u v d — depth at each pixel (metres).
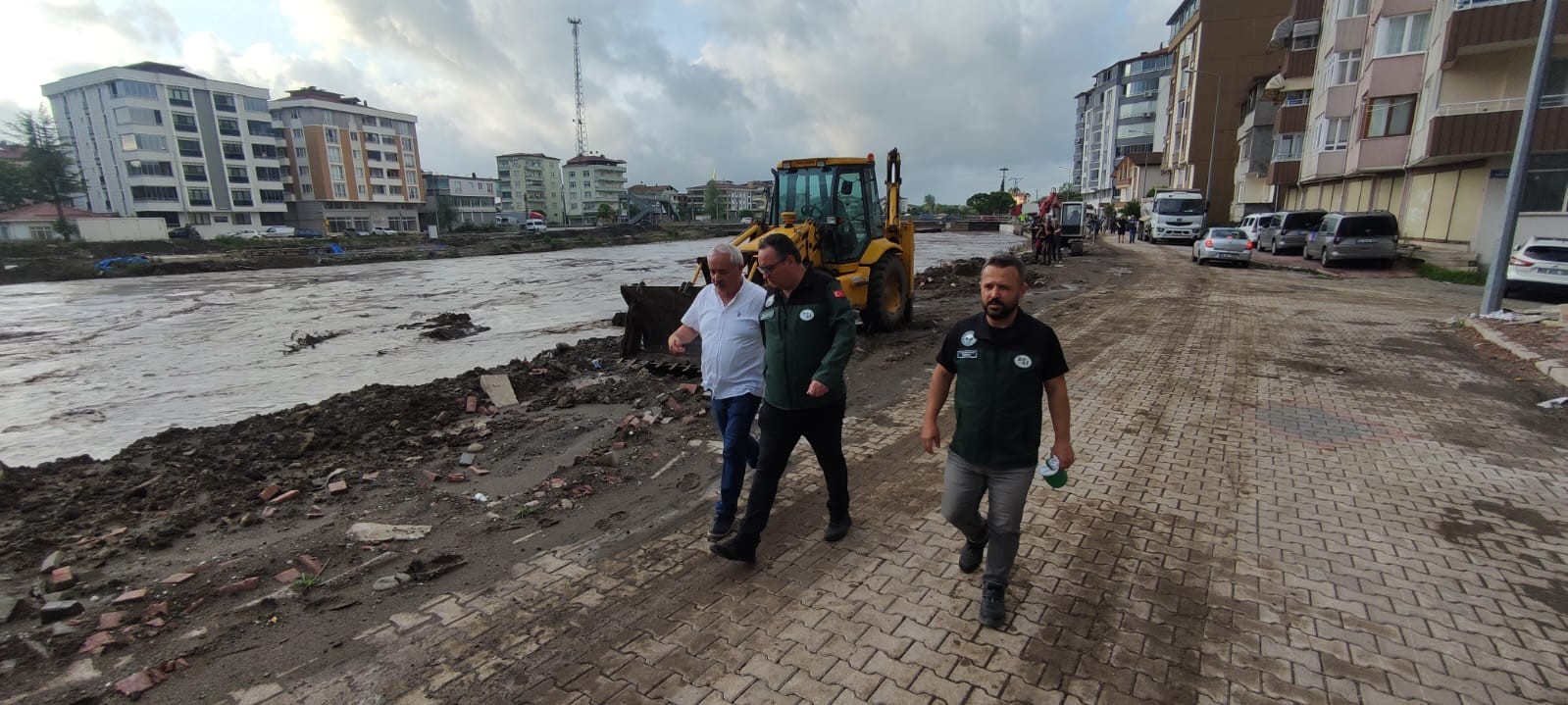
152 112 65.88
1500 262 10.26
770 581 3.54
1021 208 67.19
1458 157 20.31
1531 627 3.07
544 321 15.11
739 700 2.67
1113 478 4.80
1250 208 40.41
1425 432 5.67
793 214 9.76
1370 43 25.11
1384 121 23.80
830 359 3.48
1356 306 12.91
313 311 17.56
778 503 4.53
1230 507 4.32
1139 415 6.22
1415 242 23.77
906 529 4.09
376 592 3.47
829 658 2.91
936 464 5.19
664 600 3.39
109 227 49.44
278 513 4.39
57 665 2.92
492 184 113.50
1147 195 62.94
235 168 72.44
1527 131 9.69
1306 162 31.86
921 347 9.59
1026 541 3.90
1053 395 3.00
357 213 85.75
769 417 3.64
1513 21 18.50
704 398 6.88
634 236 67.25
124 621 3.22
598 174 135.75
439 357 11.29
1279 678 2.77
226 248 46.03
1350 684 2.72
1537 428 5.73
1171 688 2.71
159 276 30.92
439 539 4.05
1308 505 4.34
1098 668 2.84
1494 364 7.95
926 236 60.19
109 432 7.69
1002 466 3.01
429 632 3.15
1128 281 17.80
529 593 3.47
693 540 4.01
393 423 6.21
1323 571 3.56
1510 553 3.71
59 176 48.00
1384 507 4.30
